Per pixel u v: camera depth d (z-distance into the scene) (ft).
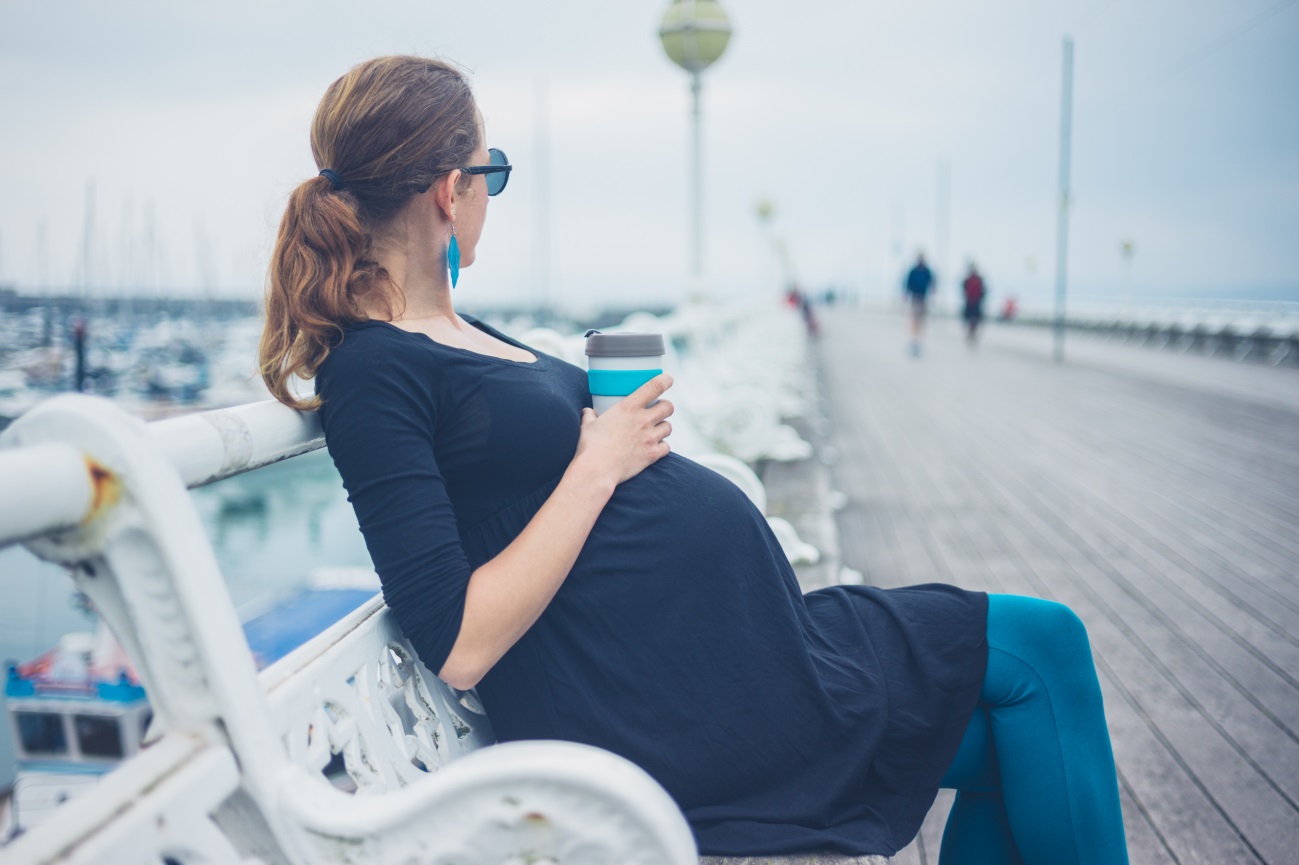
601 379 4.85
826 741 4.39
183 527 2.67
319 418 4.10
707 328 26.71
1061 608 4.91
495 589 3.90
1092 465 24.71
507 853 2.67
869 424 33.24
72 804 2.38
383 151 4.39
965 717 4.63
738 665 4.35
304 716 3.26
